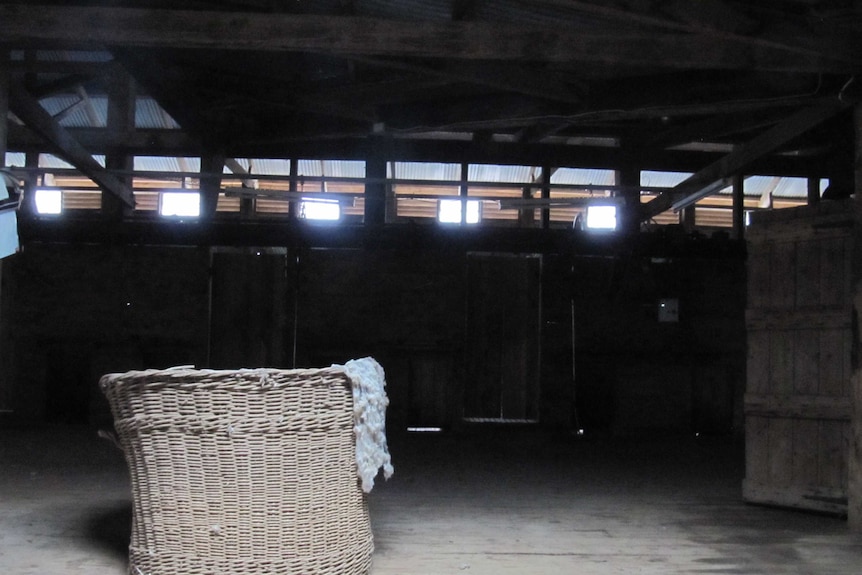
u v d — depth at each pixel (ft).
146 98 29.96
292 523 10.03
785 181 32.78
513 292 31.58
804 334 15.92
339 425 10.45
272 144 28.84
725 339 30.78
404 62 18.72
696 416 30.89
